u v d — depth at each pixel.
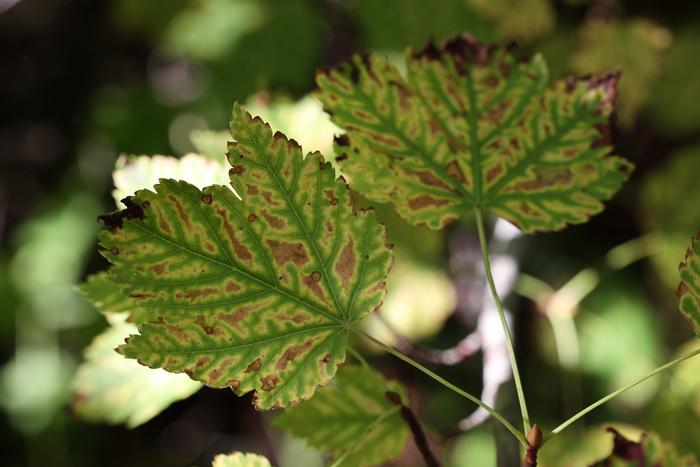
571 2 0.80
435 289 0.91
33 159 1.50
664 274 0.75
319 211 0.53
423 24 0.76
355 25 0.96
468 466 1.03
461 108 0.57
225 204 0.53
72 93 1.50
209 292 0.53
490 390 0.64
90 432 1.30
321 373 0.54
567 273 0.99
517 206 0.57
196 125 1.19
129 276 0.52
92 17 1.50
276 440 1.40
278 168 0.53
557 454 0.73
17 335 1.24
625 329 0.99
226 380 0.53
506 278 0.72
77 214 1.27
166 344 0.53
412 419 0.59
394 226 0.84
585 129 0.57
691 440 0.69
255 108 0.65
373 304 0.54
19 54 1.52
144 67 1.44
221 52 1.03
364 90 0.57
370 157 0.57
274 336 0.54
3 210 1.46
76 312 1.25
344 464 0.60
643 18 0.81
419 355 0.67
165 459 1.41
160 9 1.09
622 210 1.02
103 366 0.60
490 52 0.57
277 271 0.54
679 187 0.75
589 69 0.79
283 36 1.02
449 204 0.57
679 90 0.89
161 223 0.52
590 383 0.98
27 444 1.23
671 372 0.71
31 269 1.25
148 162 0.58
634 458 0.59
